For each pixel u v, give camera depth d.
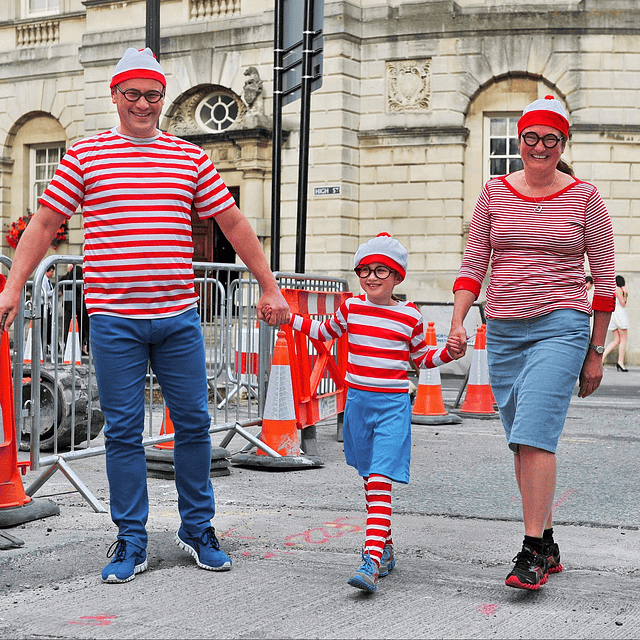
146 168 3.72
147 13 8.70
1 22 21.86
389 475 3.61
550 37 17.09
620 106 16.95
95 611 3.29
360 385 3.79
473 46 17.42
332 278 7.61
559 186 3.78
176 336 3.81
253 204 18.09
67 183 3.69
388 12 17.81
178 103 19.23
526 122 3.72
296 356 6.62
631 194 16.98
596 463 6.57
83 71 20.98
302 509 5.02
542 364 3.63
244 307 7.58
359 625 3.15
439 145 17.64
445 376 13.84
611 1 16.88
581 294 3.74
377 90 17.95
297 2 8.67
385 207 17.97
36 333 5.03
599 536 4.43
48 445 6.71
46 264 5.20
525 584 3.48
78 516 4.86
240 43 18.47
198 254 19.05
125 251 3.70
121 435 3.76
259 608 3.33
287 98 9.12
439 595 3.51
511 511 4.98
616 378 14.31
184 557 4.03
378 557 3.51
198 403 3.85
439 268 17.70
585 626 3.17
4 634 3.05
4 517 4.58
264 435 6.52
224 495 5.43
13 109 21.81
